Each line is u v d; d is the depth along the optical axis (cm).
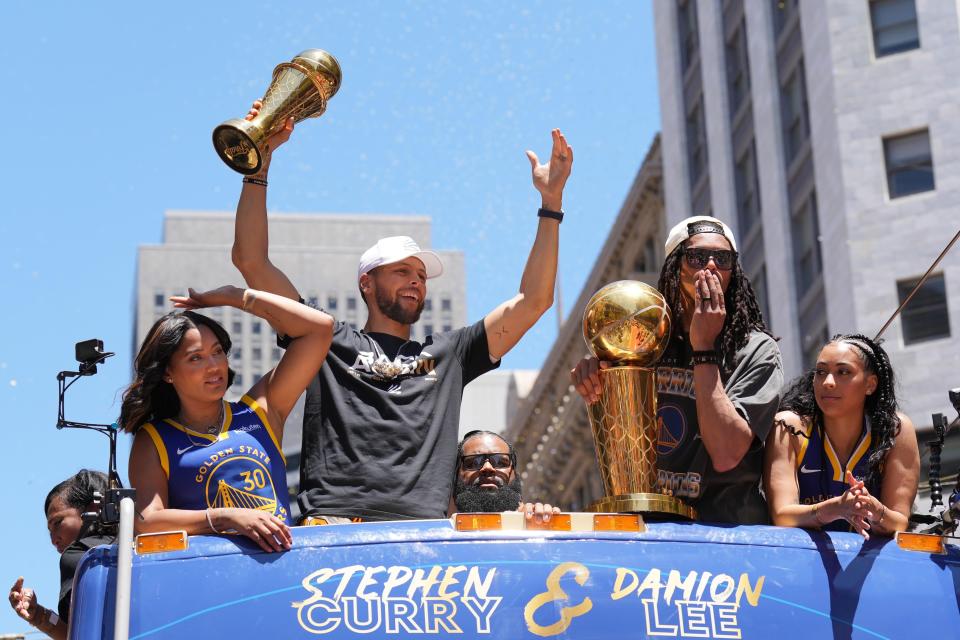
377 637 500
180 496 585
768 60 4344
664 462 635
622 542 521
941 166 3781
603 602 511
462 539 514
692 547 524
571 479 6122
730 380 632
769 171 4288
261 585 503
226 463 589
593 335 599
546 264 714
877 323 3706
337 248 12038
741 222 4531
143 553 506
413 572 508
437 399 673
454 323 11369
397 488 645
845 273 3803
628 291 604
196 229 12225
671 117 5022
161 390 601
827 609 525
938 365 3591
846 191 3847
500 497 776
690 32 5028
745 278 653
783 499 610
